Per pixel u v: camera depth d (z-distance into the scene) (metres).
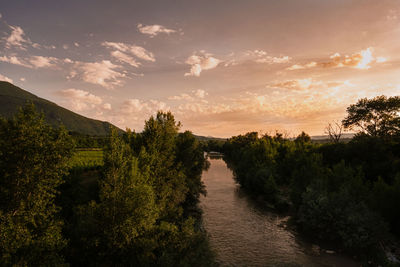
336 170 35.62
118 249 16.70
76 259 16.41
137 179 18.53
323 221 28.27
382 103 57.75
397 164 36.12
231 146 157.88
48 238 11.98
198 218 35.38
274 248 26.31
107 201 17.05
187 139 49.62
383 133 55.31
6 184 11.27
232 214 37.94
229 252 25.36
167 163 31.27
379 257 22.30
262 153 68.69
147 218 17.56
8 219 10.65
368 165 40.66
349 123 66.19
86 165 46.19
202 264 18.28
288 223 33.81
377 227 24.05
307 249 26.02
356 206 26.45
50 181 12.18
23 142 11.53
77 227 17.16
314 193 30.72
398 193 25.92
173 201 29.97
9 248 10.53
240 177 59.78
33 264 11.44
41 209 12.02
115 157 17.78
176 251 17.94
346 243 24.91
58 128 12.94
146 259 16.25
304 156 52.75
